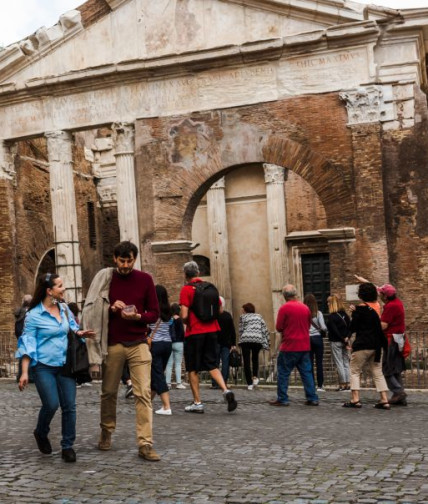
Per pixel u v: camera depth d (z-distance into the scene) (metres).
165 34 23.70
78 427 12.17
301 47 22.31
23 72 25.25
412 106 21.58
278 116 22.69
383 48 21.86
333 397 16.58
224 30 23.14
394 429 11.48
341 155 22.05
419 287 21.28
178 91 23.70
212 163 23.34
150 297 9.69
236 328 31.75
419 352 20.95
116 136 24.19
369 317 14.25
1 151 25.88
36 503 7.22
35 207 28.33
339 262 21.95
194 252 32.38
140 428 9.30
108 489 7.73
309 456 9.27
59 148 24.86
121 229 24.11
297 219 30.73
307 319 15.20
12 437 11.34
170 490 7.64
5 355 25.03
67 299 24.64
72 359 9.21
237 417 13.20
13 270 26.12
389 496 7.20
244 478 8.13
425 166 21.41
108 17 24.23
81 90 24.61
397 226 21.58
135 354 9.51
